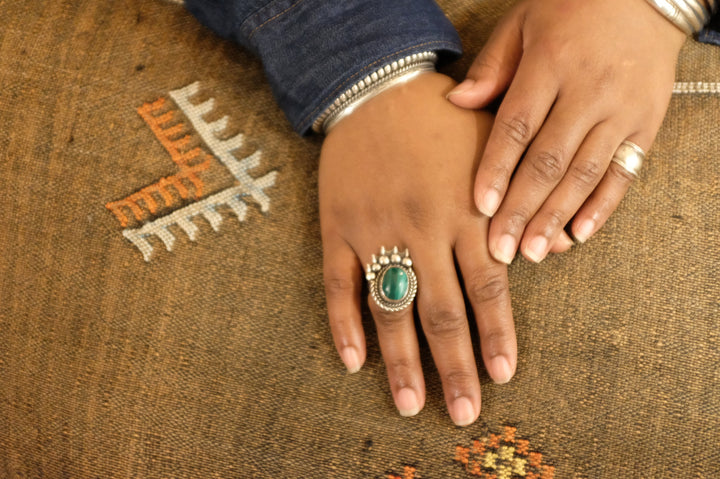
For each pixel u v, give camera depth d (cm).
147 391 67
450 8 73
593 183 64
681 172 68
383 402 66
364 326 67
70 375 68
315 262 68
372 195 66
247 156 70
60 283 69
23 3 72
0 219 70
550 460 65
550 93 65
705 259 67
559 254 67
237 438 67
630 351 66
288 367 67
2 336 69
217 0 70
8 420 68
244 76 72
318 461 66
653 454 65
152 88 71
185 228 69
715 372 65
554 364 66
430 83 68
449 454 65
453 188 65
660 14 67
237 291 68
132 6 73
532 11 67
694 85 70
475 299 65
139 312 68
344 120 68
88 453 67
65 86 71
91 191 69
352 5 67
